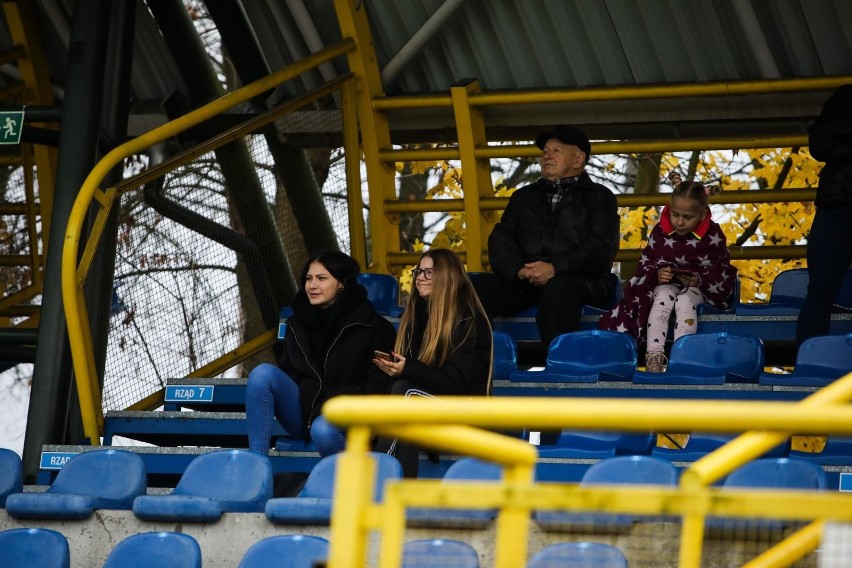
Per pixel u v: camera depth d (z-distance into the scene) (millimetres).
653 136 25359
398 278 26109
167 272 20047
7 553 13688
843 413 5918
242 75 25672
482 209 24953
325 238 23422
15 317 27375
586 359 18734
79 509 14852
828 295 18500
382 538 6039
